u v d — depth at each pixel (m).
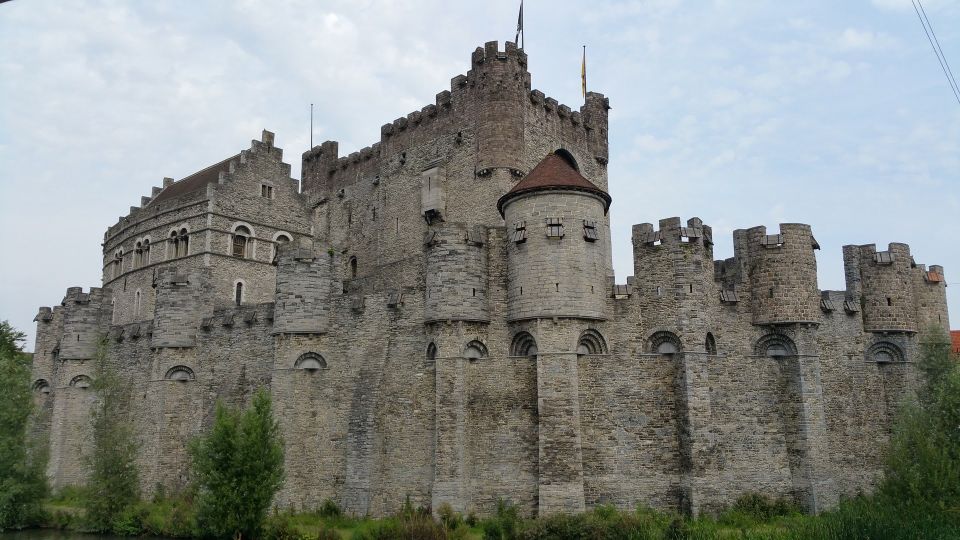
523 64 64.25
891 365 51.81
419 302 49.22
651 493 44.59
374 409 48.72
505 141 61.62
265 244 76.44
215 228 73.00
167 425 57.84
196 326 59.69
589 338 46.62
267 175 78.00
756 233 50.09
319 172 80.81
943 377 45.88
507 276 47.97
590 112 72.56
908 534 37.38
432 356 48.00
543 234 46.44
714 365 47.56
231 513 43.56
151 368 59.59
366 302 51.22
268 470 44.69
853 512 41.41
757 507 44.47
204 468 44.53
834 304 51.09
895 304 52.47
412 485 46.62
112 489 51.69
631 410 45.69
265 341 55.78
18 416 55.81
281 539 42.94
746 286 49.91
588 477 44.62
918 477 40.47
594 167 71.38
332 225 77.62
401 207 69.38
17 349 75.38
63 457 65.38
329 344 51.97
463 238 47.94
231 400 56.06
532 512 44.34
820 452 46.97
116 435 53.19
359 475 48.03
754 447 46.97
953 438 42.88
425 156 67.81
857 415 50.16
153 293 76.00
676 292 47.00
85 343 67.50
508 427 45.66
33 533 51.25
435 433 46.16
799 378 47.81
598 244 47.12
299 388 51.47
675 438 45.44
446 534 40.88
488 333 47.38
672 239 47.75
